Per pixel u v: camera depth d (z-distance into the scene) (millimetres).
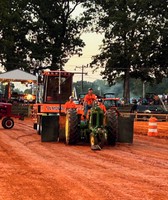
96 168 10102
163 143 17000
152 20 59500
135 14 59062
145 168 10219
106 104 34312
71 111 15250
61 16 66750
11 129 23047
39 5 65125
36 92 20734
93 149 13859
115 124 14961
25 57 64438
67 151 13391
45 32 66125
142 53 57250
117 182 8414
